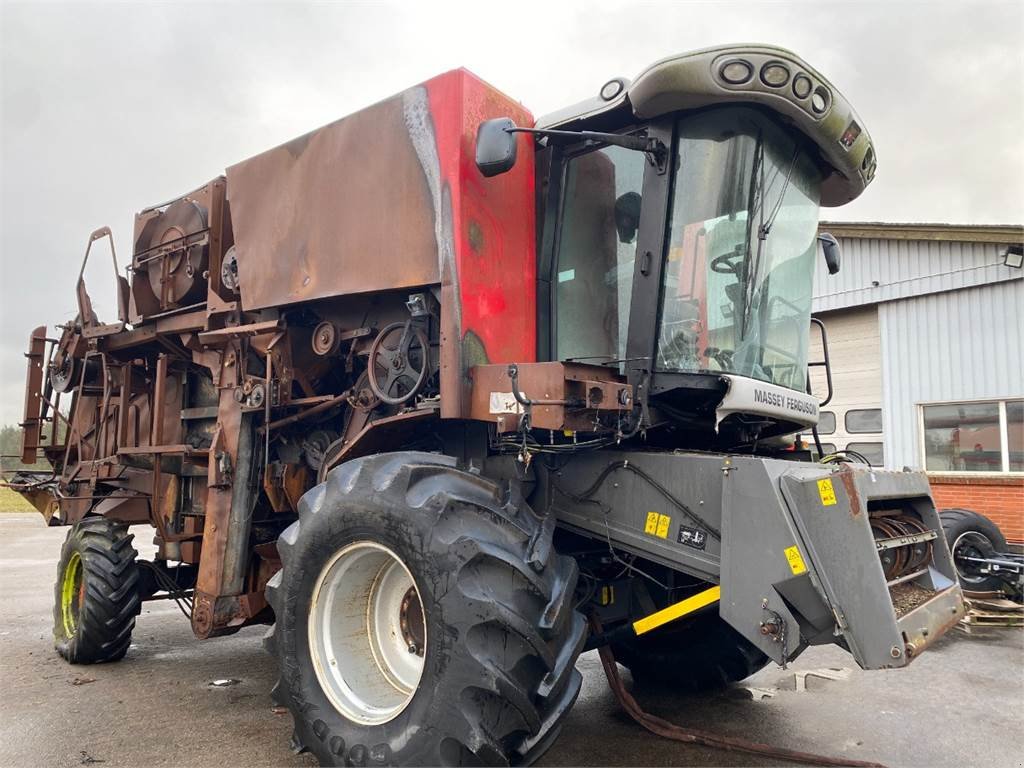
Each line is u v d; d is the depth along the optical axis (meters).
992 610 7.39
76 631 5.39
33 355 7.14
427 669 2.81
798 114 3.48
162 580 5.60
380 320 4.10
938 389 11.30
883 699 4.64
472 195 3.57
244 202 4.57
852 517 2.76
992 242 10.84
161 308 5.48
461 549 2.78
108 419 6.42
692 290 3.51
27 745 3.78
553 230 3.95
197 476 5.50
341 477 3.29
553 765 3.52
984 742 3.89
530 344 3.86
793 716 4.30
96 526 5.58
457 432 3.88
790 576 2.82
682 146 3.52
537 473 3.72
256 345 4.51
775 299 3.89
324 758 3.09
